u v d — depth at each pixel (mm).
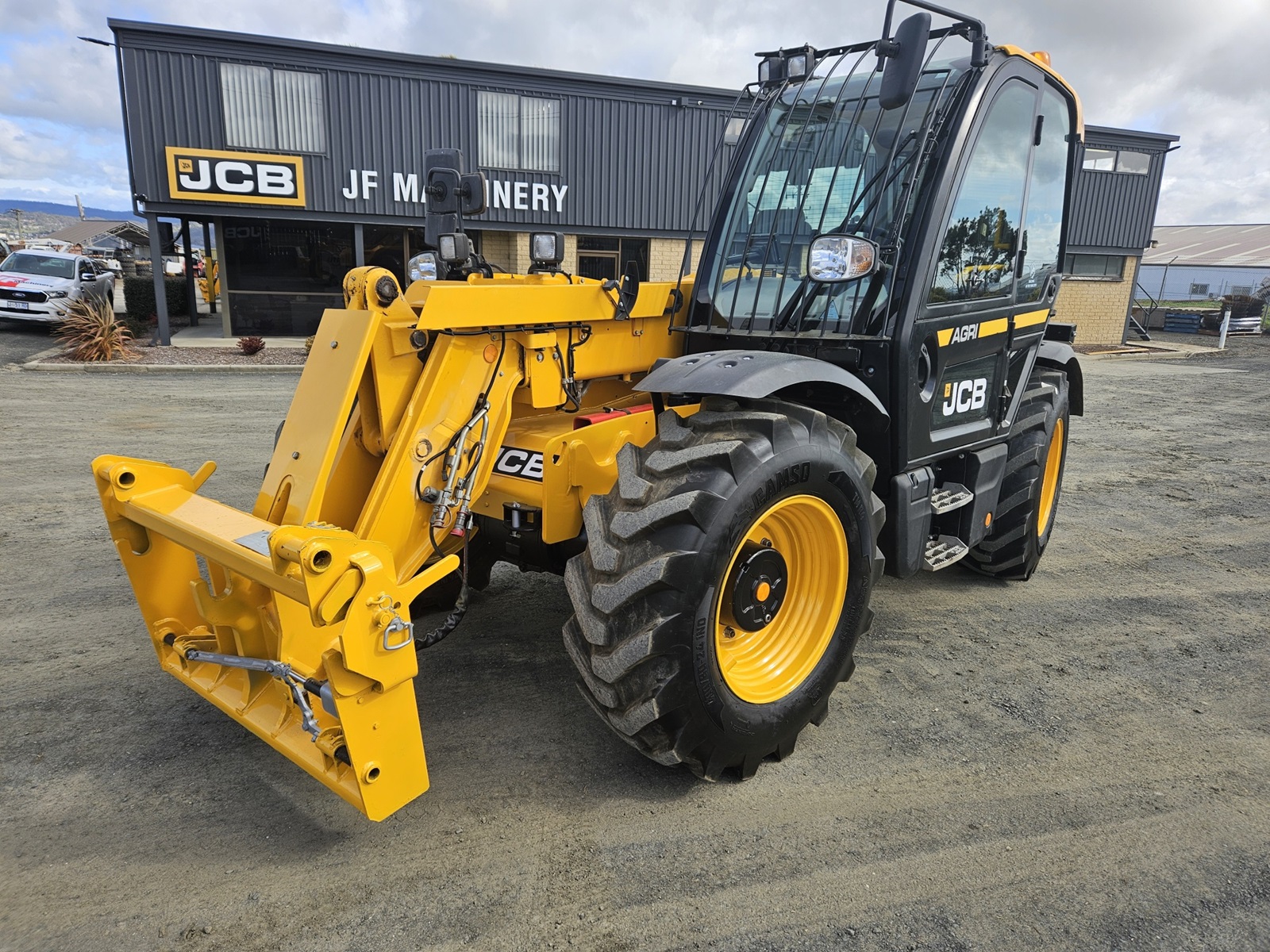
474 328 2543
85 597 3869
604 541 2338
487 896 2092
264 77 13539
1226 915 2094
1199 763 2779
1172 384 13258
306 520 2320
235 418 8305
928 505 3203
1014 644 3703
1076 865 2260
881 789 2588
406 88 14305
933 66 3160
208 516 2381
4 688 3049
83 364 11344
